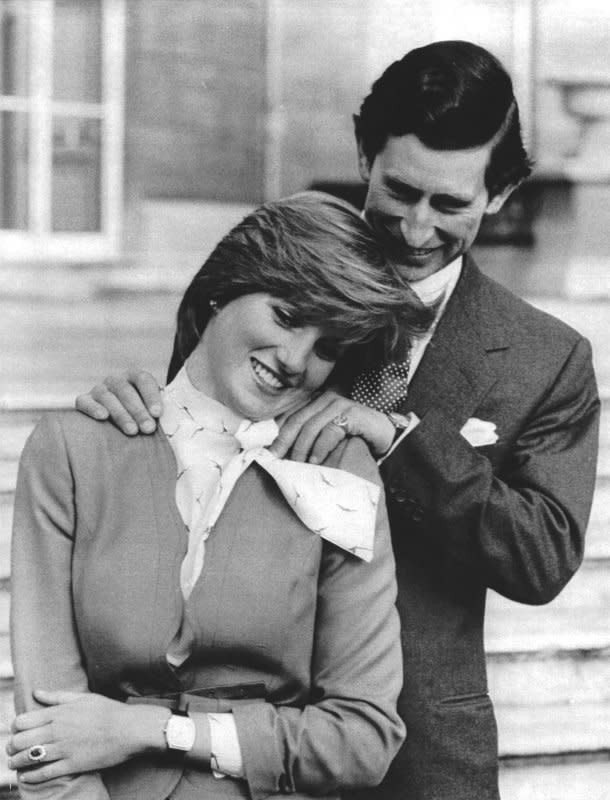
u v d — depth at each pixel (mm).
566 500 2197
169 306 6559
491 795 2254
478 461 2148
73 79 7555
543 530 2154
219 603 1812
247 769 1789
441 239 2164
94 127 7586
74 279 6828
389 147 2127
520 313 2305
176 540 1847
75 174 7566
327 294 1837
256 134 7656
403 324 1933
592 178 6461
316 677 1883
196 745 1787
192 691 1829
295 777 1806
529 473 2211
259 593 1817
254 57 7664
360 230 1899
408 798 2207
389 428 2006
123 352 5461
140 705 1812
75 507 1871
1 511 3727
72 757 1780
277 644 1825
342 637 1866
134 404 1908
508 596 2213
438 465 2135
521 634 3486
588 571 3764
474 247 6547
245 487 1877
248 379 1881
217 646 1817
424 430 2150
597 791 3205
